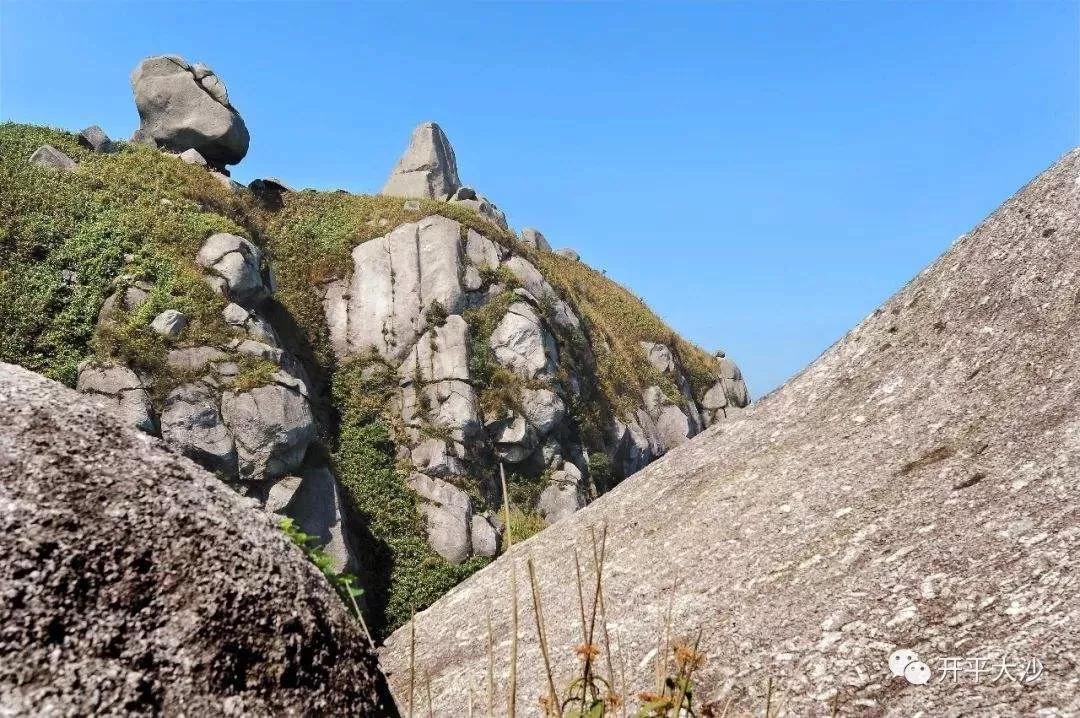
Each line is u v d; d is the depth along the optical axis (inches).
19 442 87.0
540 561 331.9
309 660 90.1
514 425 1373.0
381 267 1507.1
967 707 146.6
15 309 1010.7
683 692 88.5
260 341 1130.0
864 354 327.9
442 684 255.6
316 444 1143.0
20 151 1330.0
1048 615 159.2
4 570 74.3
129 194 1295.5
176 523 89.1
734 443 341.4
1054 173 298.7
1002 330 270.5
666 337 2043.6
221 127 1641.2
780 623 201.5
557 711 78.9
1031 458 213.0
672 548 280.1
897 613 183.0
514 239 1780.3
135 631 78.3
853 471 261.4
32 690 68.9
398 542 1163.3
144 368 1002.1
